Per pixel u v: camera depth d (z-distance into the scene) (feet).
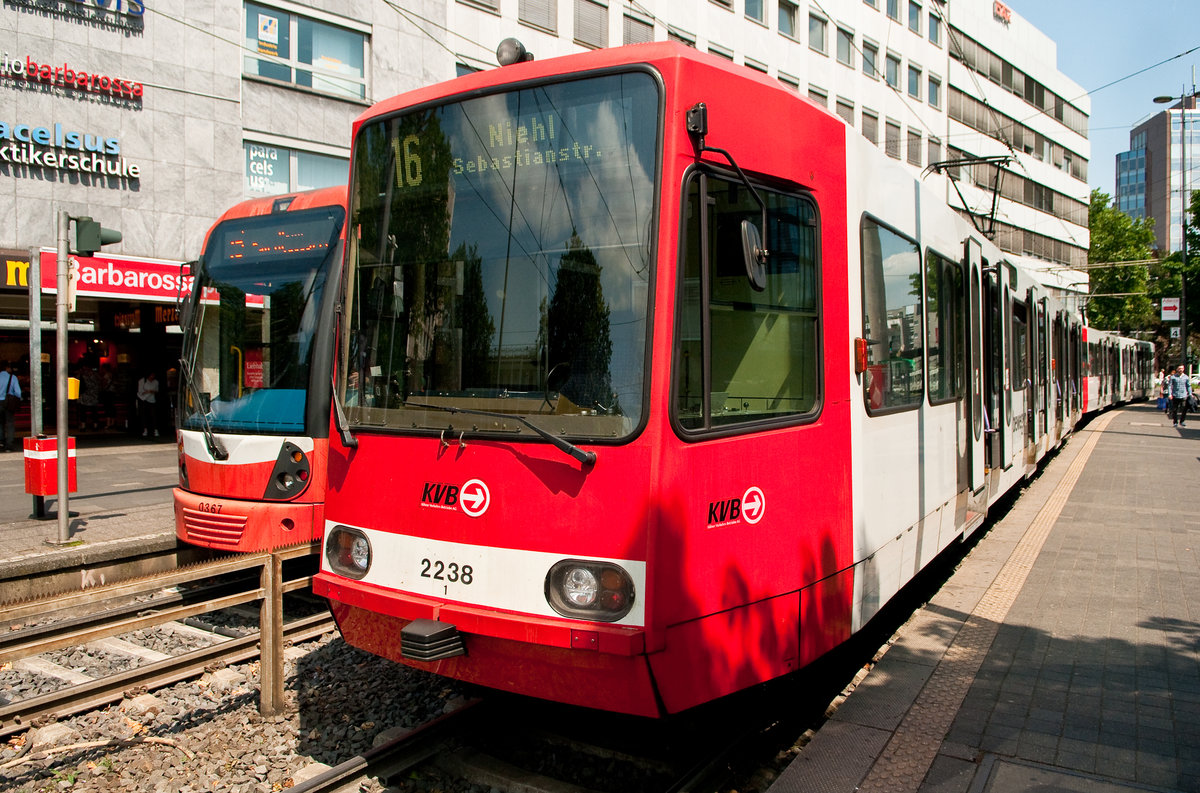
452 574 13.41
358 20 68.44
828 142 16.21
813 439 15.23
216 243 28.14
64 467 29.48
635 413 12.35
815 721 17.21
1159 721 15.51
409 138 14.88
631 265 12.70
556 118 13.52
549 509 12.66
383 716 16.96
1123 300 213.05
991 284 31.04
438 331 14.20
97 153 57.31
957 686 17.22
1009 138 159.33
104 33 57.31
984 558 29.01
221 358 26.78
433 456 13.75
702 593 12.77
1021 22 161.99
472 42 74.90
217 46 61.82
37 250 34.17
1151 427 92.07
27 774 14.74
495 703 16.83
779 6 102.63
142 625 15.44
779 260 14.71
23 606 15.40
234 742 15.97
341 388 15.23
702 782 13.83
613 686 12.14
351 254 15.44
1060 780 13.28
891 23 123.03
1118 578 26.08
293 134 66.03
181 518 26.27
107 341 70.28
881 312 18.31
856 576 16.61
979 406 28.14
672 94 12.76
